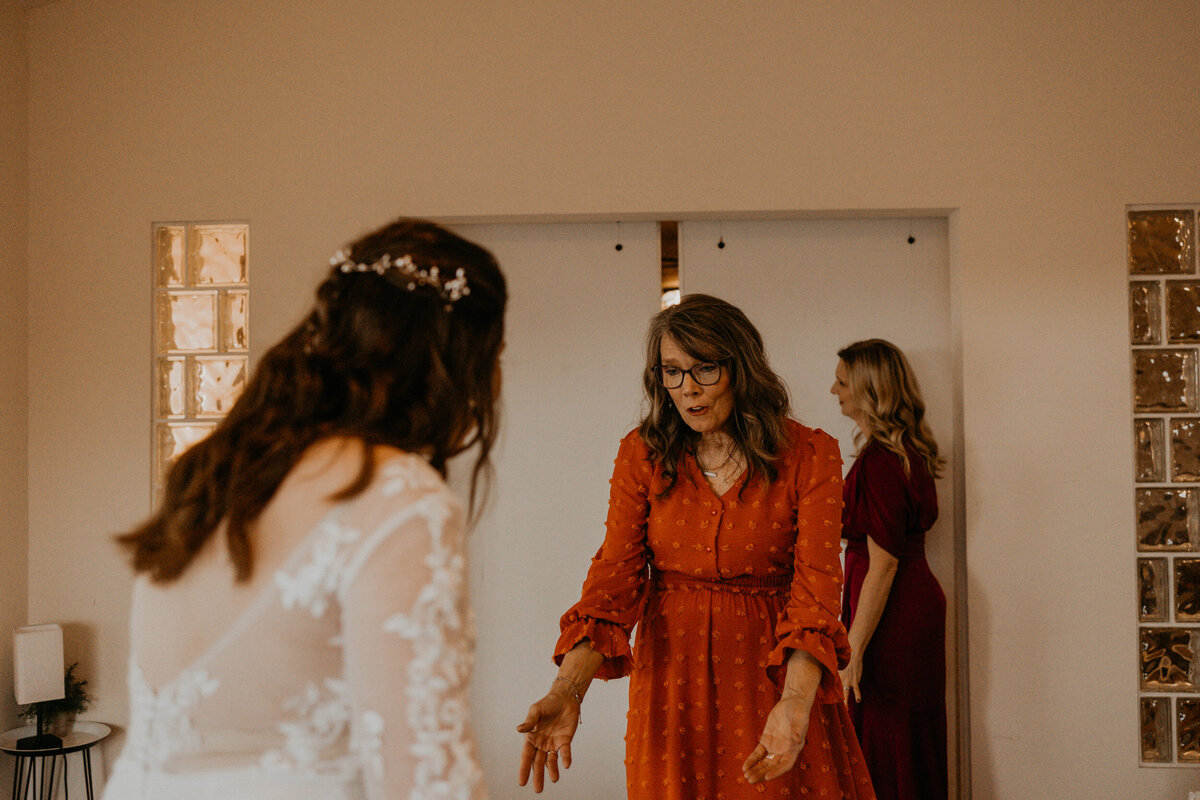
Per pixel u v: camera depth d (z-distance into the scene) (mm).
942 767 2562
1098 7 2875
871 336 3004
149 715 863
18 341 3021
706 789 1573
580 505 3023
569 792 2975
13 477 2979
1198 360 2871
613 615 1610
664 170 2928
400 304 904
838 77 2910
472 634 855
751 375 1610
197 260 3088
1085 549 2822
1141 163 2855
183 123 3033
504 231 3068
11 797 2934
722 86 2926
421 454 928
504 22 2967
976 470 2850
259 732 830
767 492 1613
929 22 2902
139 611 903
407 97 2980
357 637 791
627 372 3033
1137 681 2797
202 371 3072
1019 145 2877
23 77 3055
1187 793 2764
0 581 2910
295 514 838
